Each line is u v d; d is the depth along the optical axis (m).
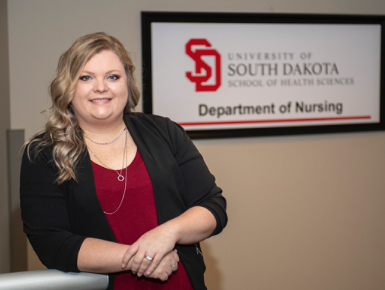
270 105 2.68
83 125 1.24
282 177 2.78
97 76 1.16
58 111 1.19
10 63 2.35
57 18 2.39
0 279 0.91
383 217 2.95
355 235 2.93
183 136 1.36
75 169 1.17
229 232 2.74
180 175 1.28
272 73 2.66
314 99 2.73
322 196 2.86
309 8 2.70
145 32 2.47
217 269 2.74
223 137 2.62
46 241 1.08
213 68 2.58
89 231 1.16
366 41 2.77
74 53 1.16
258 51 2.63
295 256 2.85
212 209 1.23
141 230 1.21
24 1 2.34
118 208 1.19
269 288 2.82
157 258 1.06
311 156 2.81
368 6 2.77
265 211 2.78
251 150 2.72
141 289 1.19
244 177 2.72
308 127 2.74
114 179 1.21
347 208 2.90
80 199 1.15
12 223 2.37
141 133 1.29
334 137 2.83
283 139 2.76
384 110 2.83
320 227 2.87
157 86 2.52
